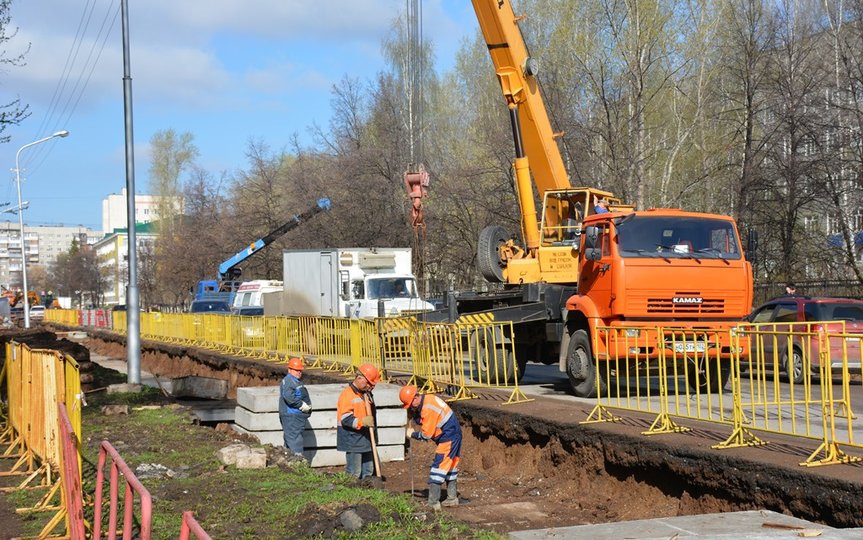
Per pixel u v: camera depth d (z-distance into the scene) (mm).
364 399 11820
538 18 38844
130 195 21984
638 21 32625
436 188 44938
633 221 13766
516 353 17328
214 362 26703
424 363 14992
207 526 7789
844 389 7930
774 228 35000
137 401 18062
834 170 31531
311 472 10531
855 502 7004
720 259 13844
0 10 22781
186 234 69500
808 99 33844
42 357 10562
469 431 13406
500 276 17891
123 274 94188
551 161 17359
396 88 48812
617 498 10016
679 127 36219
